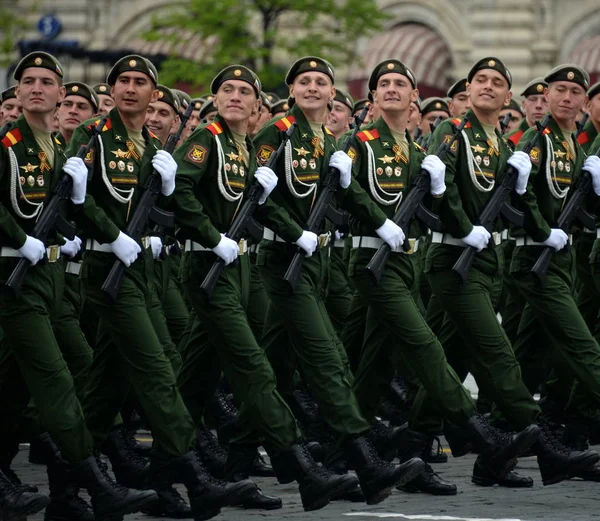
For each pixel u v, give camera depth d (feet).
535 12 285.23
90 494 66.64
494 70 83.51
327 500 70.90
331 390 73.46
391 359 82.53
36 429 70.90
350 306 89.66
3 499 63.46
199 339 76.54
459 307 81.00
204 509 68.44
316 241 75.66
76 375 79.30
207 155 73.51
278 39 253.24
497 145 84.43
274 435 71.00
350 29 255.09
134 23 301.63
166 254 84.07
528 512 72.33
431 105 124.16
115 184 71.46
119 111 72.79
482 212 82.74
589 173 88.02
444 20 289.12
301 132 77.97
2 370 69.67
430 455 84.43
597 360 83.25
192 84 246.47
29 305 66.13
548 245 84.53
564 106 87.35
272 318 80.79
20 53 277.03
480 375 81.00
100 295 70.33
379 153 80.79
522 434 77.97
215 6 239.09
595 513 72.02
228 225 74.54
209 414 93.20
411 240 84.84
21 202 67.46
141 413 88.43
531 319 90.27
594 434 92.38
